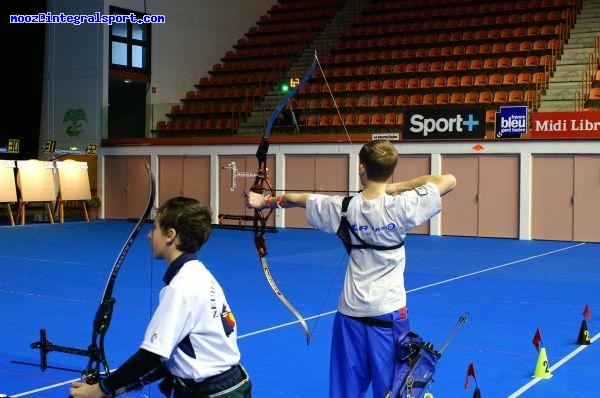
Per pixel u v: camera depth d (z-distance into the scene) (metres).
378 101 24.45
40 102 26.34
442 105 23.27
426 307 9.81
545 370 6.54
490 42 26.48
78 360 7.10
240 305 9.88
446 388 6.16
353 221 3.93
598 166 18.67
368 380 4.01
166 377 3.17
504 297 10.63
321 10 31.58
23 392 6.09
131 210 24.94
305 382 6.40
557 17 26.73
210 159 23.47
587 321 8.98
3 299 10.39
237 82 27.84
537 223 19.36
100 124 25.39
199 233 3.11
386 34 28.94
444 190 4.02
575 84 22.88
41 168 23.25
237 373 3.18
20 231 20.97
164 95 27.38
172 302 2.96
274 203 4.22
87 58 25.56
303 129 23.75
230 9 30.66
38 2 25.97
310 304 10.05
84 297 10.56
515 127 19.31
